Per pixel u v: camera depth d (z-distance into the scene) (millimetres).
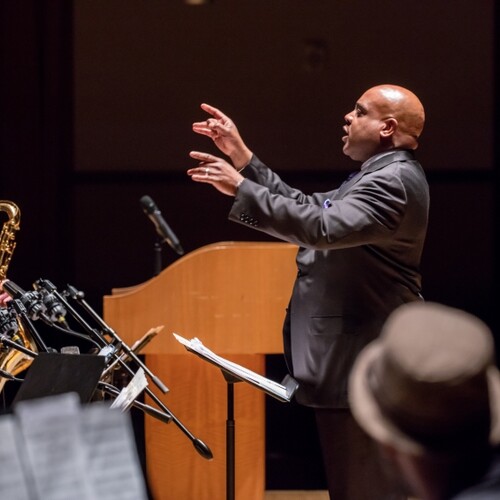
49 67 20000
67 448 4828
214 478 13008
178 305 12320
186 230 20484
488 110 20250
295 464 16469
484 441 4422
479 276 20188
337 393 10086
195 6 20469
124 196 20469
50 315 9930
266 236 20484
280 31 20406
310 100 20484
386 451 4605
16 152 19922
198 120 20562
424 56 20297
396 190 10000
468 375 4391
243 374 9656
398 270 10242
